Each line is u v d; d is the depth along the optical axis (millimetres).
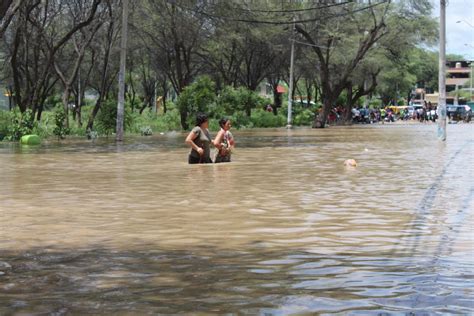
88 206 9766
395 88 104062
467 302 4785
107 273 5707
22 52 42156
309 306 4715
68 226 8078
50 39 43312
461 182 13023
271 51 60625
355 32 56094
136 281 5438
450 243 6992
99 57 51438
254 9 50031
